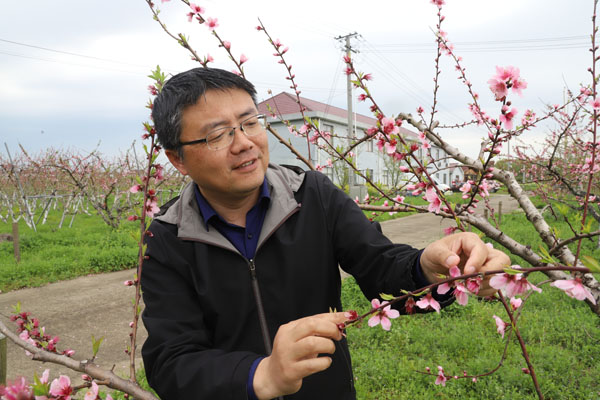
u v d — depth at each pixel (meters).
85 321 5.29
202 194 1.21
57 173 15.55
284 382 0.74
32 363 4.09
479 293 0.86
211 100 1.02
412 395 3.29
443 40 2.34
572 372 3.51
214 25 1.83
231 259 1.18
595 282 1.35
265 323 1.16
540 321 4.70
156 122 1.10
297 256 1.20
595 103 1.87
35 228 12.18
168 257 1.16
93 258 8.02
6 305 5.92
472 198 1.53
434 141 1.94
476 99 2.44
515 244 1.53
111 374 1.01
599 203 2.90
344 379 1.26
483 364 3.61
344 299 5.68
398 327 4.52
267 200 1.22
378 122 1.18
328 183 1.34
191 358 0.92
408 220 15.81
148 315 1.11
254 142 1.06
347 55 1.46
